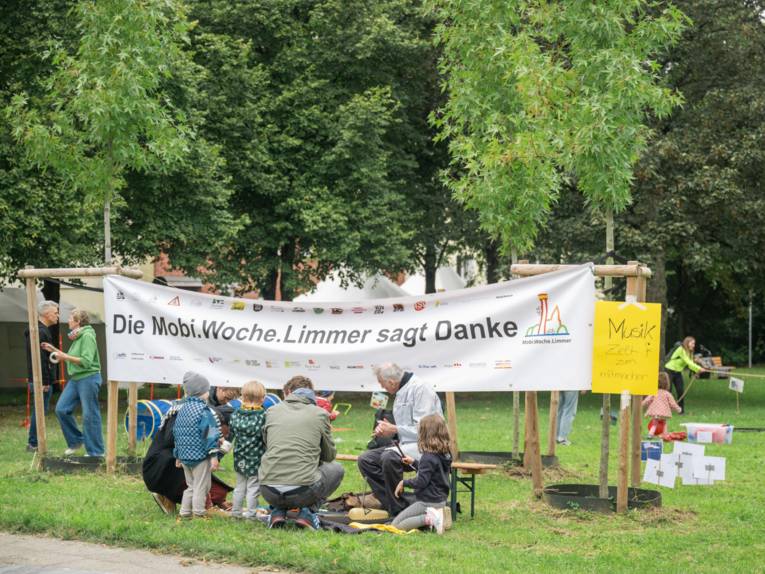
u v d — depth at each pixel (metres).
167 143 13.95
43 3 22.64
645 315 10.52
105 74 13.46
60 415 14.07
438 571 8.02
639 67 12.22
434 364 11.39
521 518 10.43
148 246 24.86
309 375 12.05
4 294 31.20
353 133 27.25
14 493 11.52
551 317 10.88
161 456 10.41
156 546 9.15
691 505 11.27
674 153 25.53
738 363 57.31
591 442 17.55
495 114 14.80
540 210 14.96
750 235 26.70
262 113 28.36
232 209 29.00
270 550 8.70
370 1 29.08
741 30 26.78
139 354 12.77
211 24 28.72
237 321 12.45
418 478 9.85
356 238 27.84
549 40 14.12
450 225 31.50
